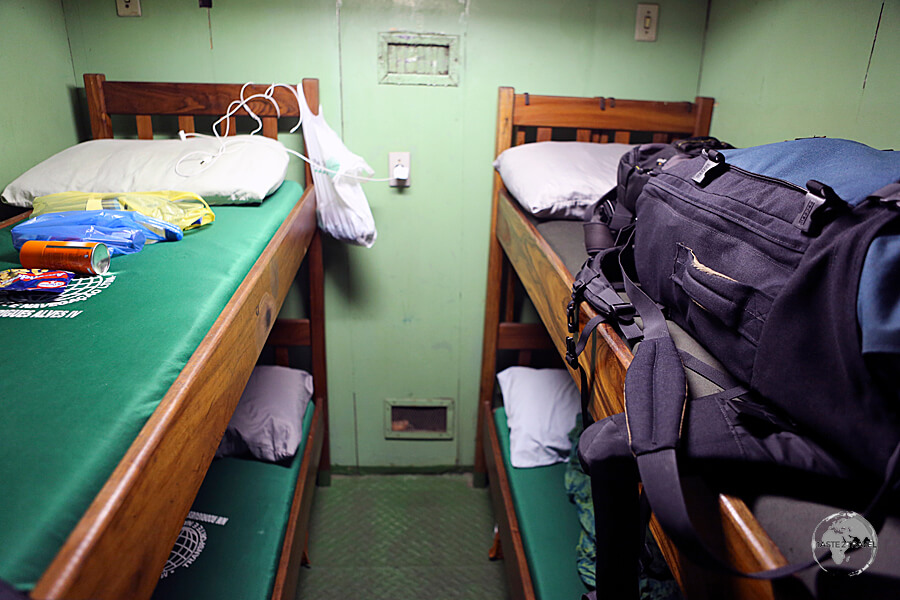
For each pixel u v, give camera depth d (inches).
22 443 20.0
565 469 65.3
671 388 23.5
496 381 85.9
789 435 20.9
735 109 67.1
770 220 25.1
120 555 18.5
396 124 74.9
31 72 60.5
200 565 48.8
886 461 17.6
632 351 29.4
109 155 57.1
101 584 17.1
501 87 72.0
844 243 19.6
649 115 73.4
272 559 50.4
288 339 81.0
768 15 59.8
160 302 32.2
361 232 67.7
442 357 86.3
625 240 39.3
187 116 69.3
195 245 42.6
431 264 81.6
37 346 26.8
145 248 41.9
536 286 50.3
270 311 42.9
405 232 79.9
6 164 55.7
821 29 51.3
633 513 24.4
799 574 16.4
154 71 70.7
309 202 64.7
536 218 57.7
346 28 70.7
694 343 29.8
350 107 73.9
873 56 45.1
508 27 72.2
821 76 51.4
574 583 49.1
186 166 55.8
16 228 40.8
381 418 88.6
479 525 79.4
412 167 76.9
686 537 17.9
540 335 82.9
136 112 68.0
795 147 29.2
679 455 20.4
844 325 18.7
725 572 16.7
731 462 19.8
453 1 70.7
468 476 90.8
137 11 68.1
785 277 23.2
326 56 71.6
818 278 20.5
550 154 64.2
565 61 74.2
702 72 75.5
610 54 74.4
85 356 26.0
